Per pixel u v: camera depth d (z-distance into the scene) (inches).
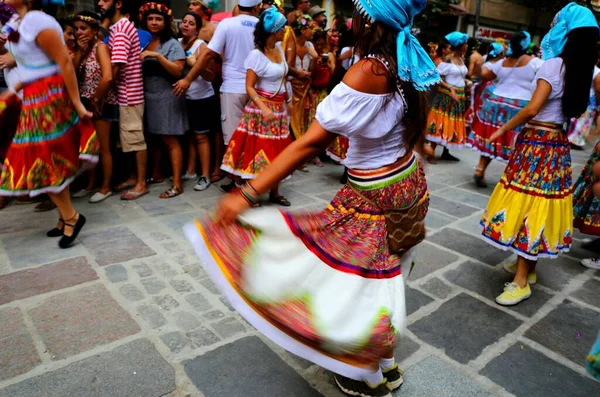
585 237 156.5
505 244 112.6
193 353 89.7
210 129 188.5
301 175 210.8
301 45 206.7
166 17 160.7
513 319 107.0
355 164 67.1
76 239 134.3
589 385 87.1
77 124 125.5
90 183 171.9
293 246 64.5
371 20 61.4
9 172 120.3
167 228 144.9
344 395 81.5
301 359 90.0
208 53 159.9
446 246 144.1
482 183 206.8
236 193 62.3
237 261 63.1
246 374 85.2
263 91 154.8
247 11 166.9
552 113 106.3
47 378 81.3
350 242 66.5
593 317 109.1
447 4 399.2
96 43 152.9
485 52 323.9
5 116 127.9
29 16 109.7
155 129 165.6
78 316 98.7
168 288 111.3
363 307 64.5
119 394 78.8
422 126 65.8
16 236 135.2
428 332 101.0
